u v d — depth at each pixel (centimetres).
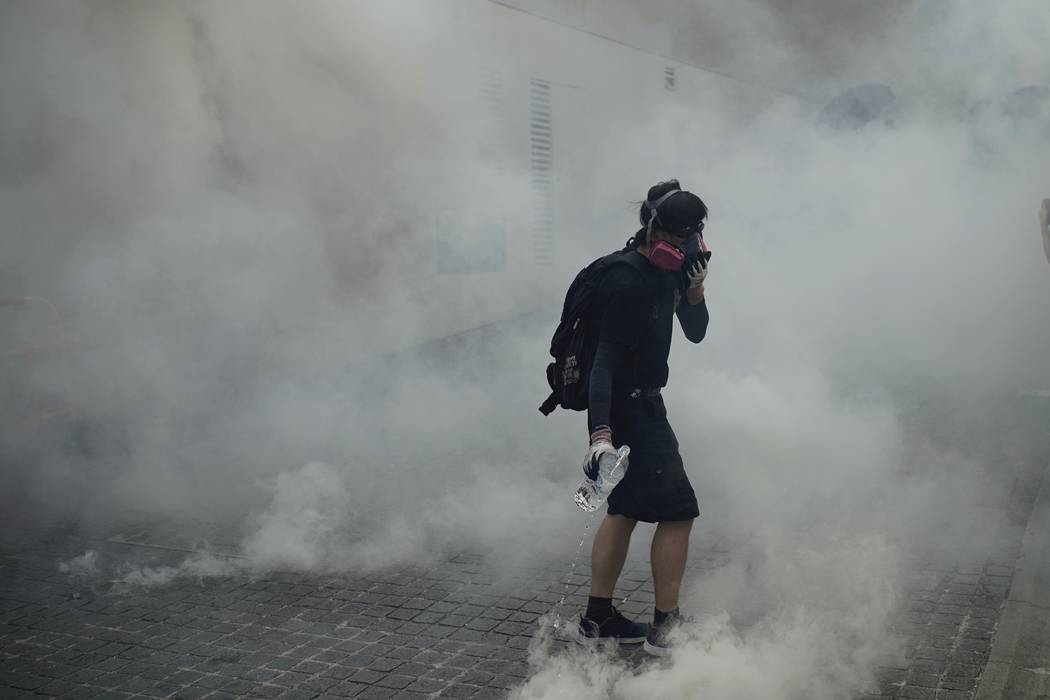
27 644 365
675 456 347
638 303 332
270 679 336
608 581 356
